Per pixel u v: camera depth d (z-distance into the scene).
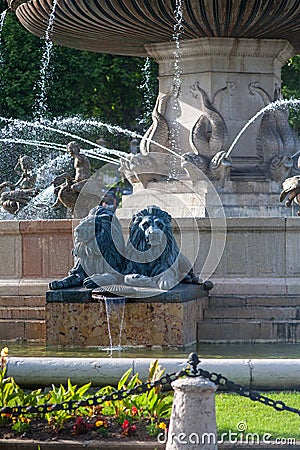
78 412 11.62
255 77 25.42
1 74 45.91
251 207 24.30
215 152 24.70
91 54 47.81
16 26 46.09
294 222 20.02
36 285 20.41
